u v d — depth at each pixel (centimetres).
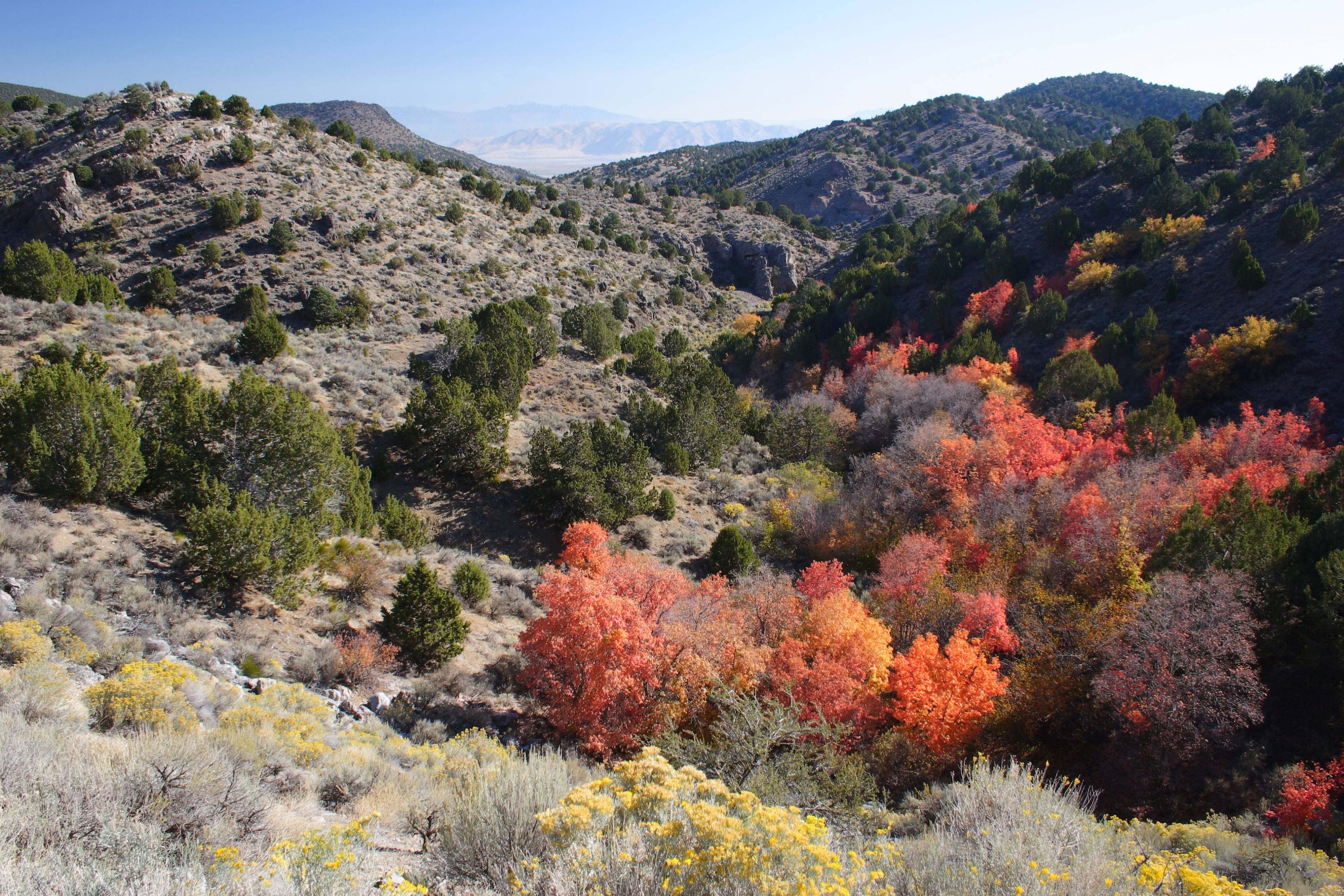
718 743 1572
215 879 498
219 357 3831
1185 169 8606
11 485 1859
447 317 6819
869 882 598
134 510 2031
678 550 3509
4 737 630
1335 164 6606
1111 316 6556
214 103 8444
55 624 1255
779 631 2428
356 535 2533
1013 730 2322
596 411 4881
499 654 2138
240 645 1548
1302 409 4859
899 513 3934
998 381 5650
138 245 6762
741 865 529
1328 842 1524
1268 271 5922
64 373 1961
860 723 2119
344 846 611
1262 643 2339
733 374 8138
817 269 14050
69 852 493
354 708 1506
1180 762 2042
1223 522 2900
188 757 691
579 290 8919
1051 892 612
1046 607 2800
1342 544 2317
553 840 572
